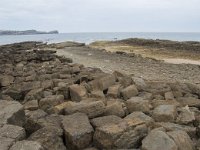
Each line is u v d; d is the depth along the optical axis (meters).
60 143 7.28
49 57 26.92
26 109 10.24
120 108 9.05
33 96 11.98
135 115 8.48
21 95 13.05
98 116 8.87
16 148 6.48
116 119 8.23
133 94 11.50
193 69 25.56
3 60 26.55
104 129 7.30
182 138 7.17
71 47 55.91
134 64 27.86
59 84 13.22
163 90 12.26
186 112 9.20
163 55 42.41
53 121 8.19
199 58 39.09
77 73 16.78
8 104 8.58
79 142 7.32
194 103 11.15
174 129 7.98
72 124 7.80
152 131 7.29
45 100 10.55
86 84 12.88
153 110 9.37
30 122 8.21
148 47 58.06
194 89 13.00
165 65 27.94
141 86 12.50
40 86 13.39
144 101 9.68
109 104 9.52
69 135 7.35
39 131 7.46
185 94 12.51
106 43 71.25
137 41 69.25
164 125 8.20
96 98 11.03
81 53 39.66
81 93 11.52
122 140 7.19
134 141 7.29
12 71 19.39
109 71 21.94
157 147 6.69
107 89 12.45
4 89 14.48
